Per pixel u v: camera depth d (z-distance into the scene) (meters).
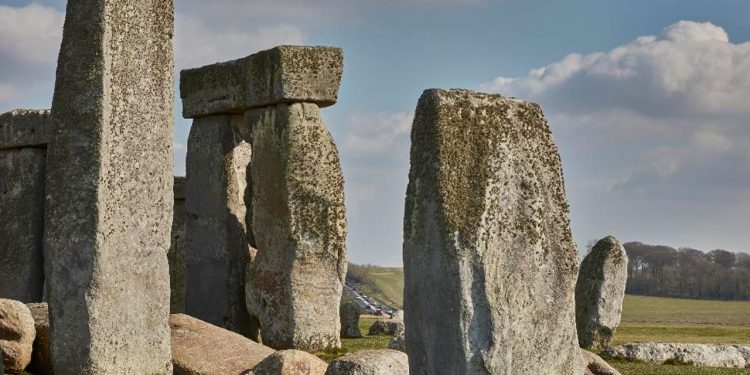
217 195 23.78
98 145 15.28
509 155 11.12
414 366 11.05
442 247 10.71
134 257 15.70
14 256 24.02
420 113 11.08
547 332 11.20
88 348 15.11
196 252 24.08
